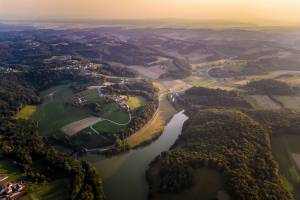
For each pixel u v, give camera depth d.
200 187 184.38
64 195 179.38
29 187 180.62
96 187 191.50
